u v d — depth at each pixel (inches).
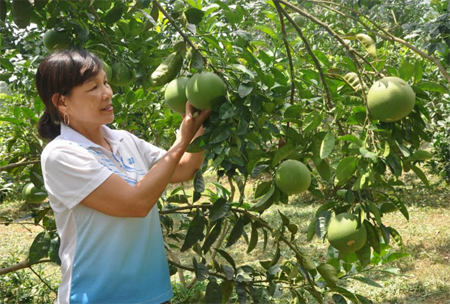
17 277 221.9
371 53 72.4
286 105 83.4
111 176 63.1
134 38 105.6
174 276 238.2
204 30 107.9
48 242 105.9
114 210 63.2
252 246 94.6
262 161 82.7
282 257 254.2
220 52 85.0
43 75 67.0
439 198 340.5
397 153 74.1
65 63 65.7
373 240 77.3
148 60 101.5
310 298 188.9
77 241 64.7
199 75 73.1
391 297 197.5
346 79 78.0
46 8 100.6
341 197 80.2
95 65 67.0
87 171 62.8
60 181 63.5
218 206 88.6
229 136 74.2
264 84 81.8
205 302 86.5
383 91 67.2
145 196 63.5
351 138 70.1
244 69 75.1
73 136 67.4
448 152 355.6
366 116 70.4
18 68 141.8
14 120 114.2
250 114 75.9
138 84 104.6
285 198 81.6
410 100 67.0
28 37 119.3
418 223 297.0
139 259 66.3
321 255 250.4
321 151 70.6
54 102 67.6
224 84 73.8
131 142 77.2
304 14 77.3
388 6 201.2
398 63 241.6
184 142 71.2
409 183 386.3
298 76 96.4
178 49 77.0
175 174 83.2
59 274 243.6
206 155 76.5
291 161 77.5
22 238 334.6
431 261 232.8
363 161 69.9
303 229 305.7
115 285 64.1
